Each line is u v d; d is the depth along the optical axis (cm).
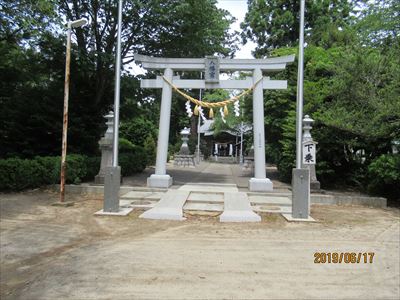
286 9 2464
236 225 814
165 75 1293
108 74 1573
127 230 751
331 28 2005
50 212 895
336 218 911
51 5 1109
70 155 1309
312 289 454
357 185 1438
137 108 1798
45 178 1184
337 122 1202
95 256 571
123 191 1177
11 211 885
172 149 3622
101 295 422
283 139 1639
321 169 1383
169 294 427
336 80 1293
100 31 1592
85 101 1644
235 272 507
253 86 1261
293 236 722
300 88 899
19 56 1437
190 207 974
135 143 2786
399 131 1188
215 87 1291
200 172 2077
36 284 459
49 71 1591
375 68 1218
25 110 1453
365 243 682
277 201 1074
